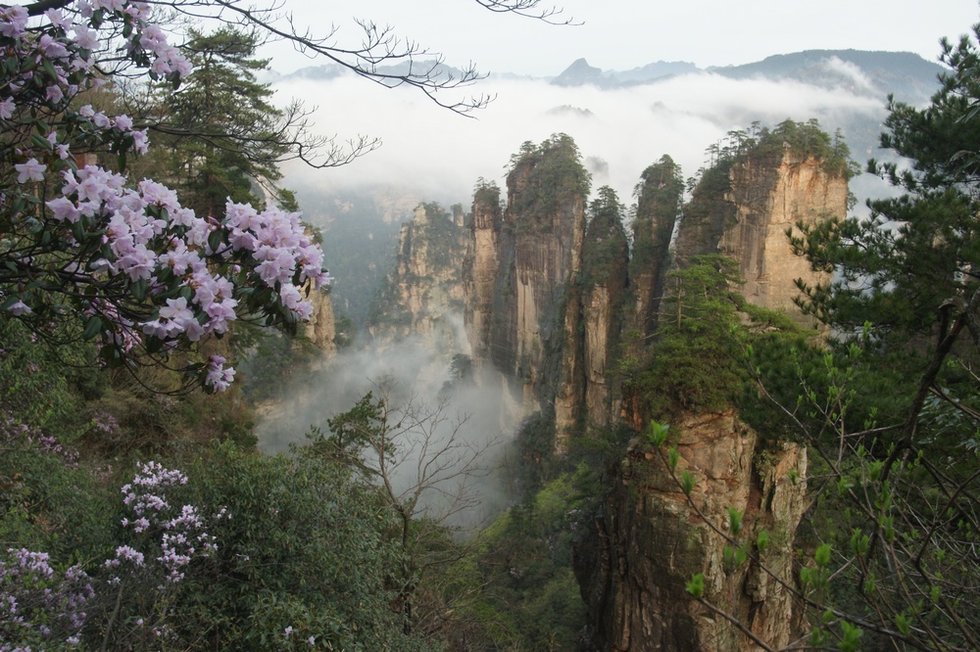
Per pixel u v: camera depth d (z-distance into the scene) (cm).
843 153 4869
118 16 490
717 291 2656
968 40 1407
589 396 6394
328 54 540
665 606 2052
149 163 2066
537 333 7688
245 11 518
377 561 1121
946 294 1135
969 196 1311
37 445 1054
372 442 1712
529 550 3916
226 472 1047
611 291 6481
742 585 2105
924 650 326
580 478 4453
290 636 868
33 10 451
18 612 629
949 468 918
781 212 4747
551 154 7900
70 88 484
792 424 1070
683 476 328
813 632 297
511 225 8506
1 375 969
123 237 371
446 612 1529
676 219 6353
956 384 1019
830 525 766
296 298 396
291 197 2425
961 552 611
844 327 1241
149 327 367
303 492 1047
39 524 931
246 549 967
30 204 398
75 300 398
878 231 1274
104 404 1580
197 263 382
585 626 2803
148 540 930
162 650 756
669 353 2284
